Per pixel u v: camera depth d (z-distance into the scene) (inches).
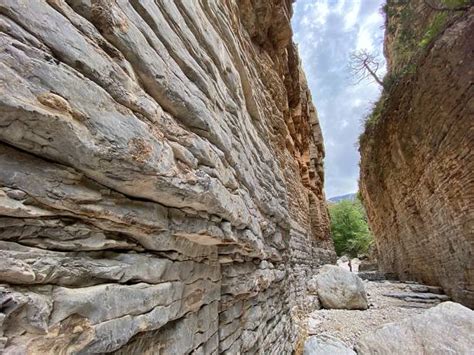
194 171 82.8
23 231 47.4
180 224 82.7
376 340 215.8
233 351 122.3
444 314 210.1
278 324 203.0
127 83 64.8
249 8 261.7
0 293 40.5
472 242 296.4
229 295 123.6
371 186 748.6
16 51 43.9
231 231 111.3
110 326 56.8
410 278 577.9
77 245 55.6
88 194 56.2
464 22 289.3
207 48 118.4
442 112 318.3
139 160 60.4
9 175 45.1
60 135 48.6
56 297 48.6
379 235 855.1
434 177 360.2
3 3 43.6
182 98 84.4
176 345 82.4
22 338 42.0
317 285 402.6
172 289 81.2
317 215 631.8
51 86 47.4
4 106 41.4
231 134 132.5
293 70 482.9
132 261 68.0
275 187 221.3
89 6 60.7
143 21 74.6
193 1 112.3
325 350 218.7
